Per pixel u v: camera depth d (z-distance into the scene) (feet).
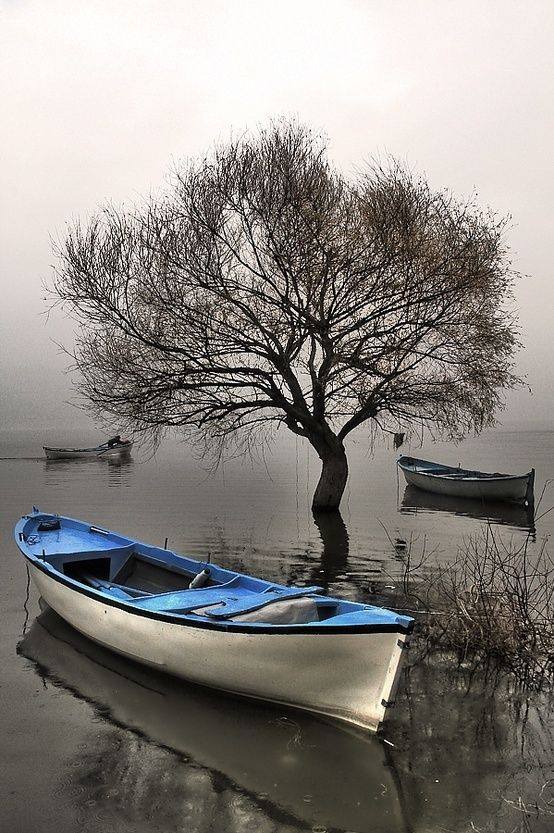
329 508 69.62
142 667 26.45
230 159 60.03
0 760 19.17
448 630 27.99
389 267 58.44
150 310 61.00
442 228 60.29
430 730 20.84
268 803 17.16
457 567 43.09
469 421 65.10
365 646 20.34
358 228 58.18
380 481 107.96
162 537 56.03
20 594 36.88
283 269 58.90
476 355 62.54
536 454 184.03
